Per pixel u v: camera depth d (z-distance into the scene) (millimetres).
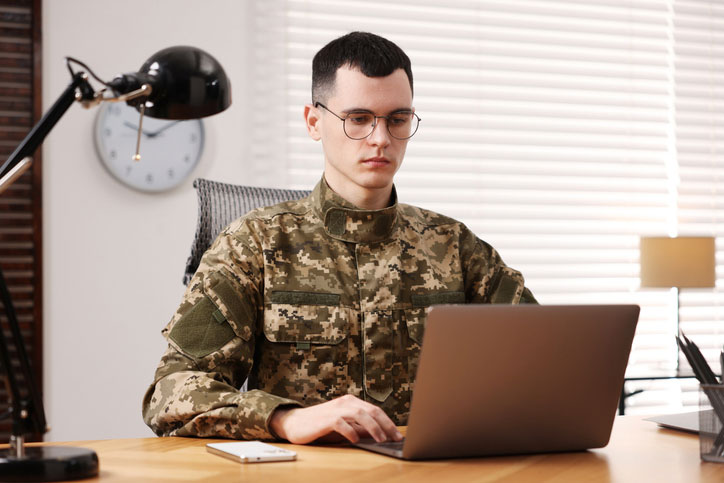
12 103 3080
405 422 1421
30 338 3068
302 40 3307
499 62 3539
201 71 1068
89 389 3117
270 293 1397
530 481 875
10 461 832
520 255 3596
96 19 3133
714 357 3859
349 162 1403
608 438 1060
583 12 3654
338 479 863
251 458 946
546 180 3609
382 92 1377
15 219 3068
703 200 3826
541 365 984
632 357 3744
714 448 989
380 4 3406
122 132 3129
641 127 3750
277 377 1383
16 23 3082
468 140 3486
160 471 897
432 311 913
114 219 3150
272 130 3275
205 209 1715
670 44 3803
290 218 1481
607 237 3717
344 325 1407
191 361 1262
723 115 3883
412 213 1585
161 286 3193
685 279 3352
